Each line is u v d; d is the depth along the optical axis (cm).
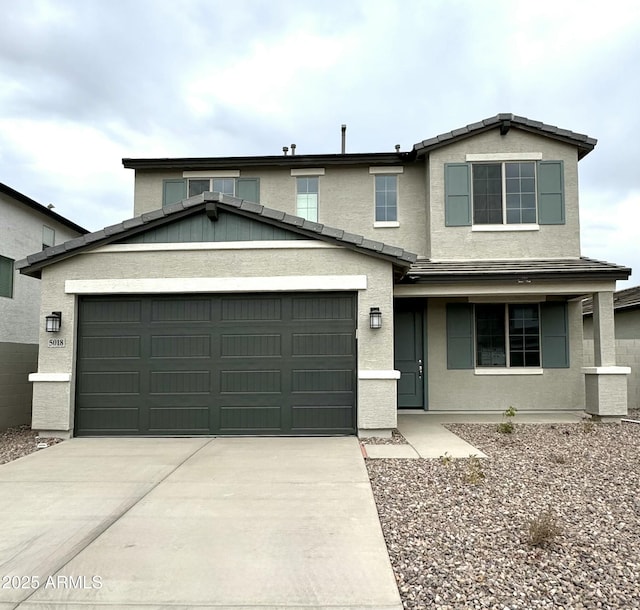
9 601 351
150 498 570
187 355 922
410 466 710
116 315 931
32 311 1511
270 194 1362
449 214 1254
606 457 761
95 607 344
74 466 709
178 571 393
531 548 435
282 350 918
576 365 1238
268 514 518
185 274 920
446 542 450
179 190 1370
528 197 1255
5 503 555
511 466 709
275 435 908
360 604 347
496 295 1203
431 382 1241
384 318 905
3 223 1365
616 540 451
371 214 1338
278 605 346
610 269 1048
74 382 916
